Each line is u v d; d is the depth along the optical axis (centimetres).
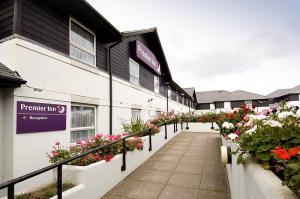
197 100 4531
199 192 459
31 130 479
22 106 462
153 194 451
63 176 402
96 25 736
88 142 531
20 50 466
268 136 221
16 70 453
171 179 538
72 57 630
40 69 514
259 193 161
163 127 1054
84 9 621
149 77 1361
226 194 448
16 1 478
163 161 707
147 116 1248
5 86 437
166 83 1778
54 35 583
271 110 341
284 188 139
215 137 1252
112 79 862
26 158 464
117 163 514
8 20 489
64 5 594
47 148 519
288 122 236
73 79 628
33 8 522
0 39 496
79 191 372
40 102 508
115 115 870
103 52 835
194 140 1135
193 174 574
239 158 235
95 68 740
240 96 4241
